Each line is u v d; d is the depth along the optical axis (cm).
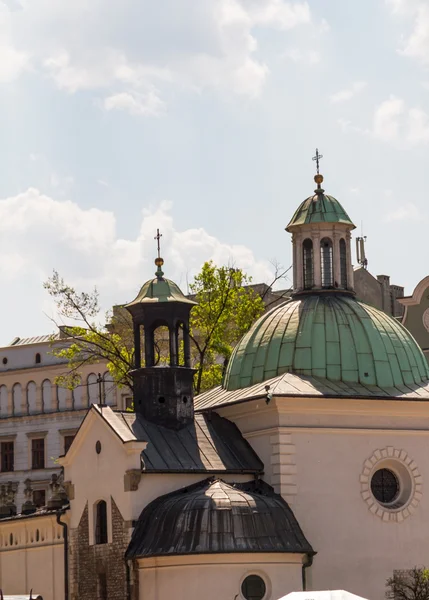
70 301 7738
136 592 5262
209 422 5794
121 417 5619
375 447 5669
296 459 5541
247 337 6075
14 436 10506
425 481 5741
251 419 5706
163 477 5434
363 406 5647
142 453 5462
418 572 5412
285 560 5206
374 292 9962
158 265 5984
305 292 6106
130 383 7738
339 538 5534
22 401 10531
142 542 5275
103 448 5572
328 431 5600
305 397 5541
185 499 5266
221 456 5612
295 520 5444
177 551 5116
